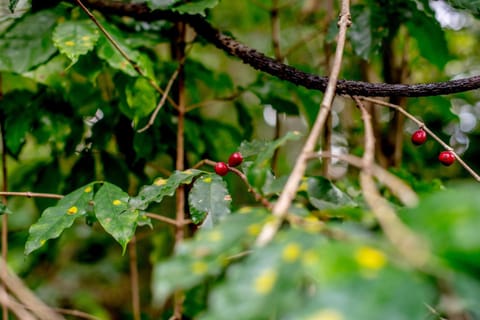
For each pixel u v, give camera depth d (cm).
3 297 95
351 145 150
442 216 61
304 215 77
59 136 126
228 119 176
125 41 116
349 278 54
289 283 60
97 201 99
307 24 160
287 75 108
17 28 115
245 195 158
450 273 58
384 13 120
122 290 195
